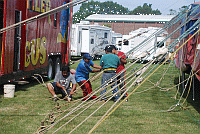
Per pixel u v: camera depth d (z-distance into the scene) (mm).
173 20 8469
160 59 6293
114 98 9195
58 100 8680
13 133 5441
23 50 10422
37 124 6062
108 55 8656
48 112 7109
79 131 5621
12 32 9539
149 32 27531
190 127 6180
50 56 13398
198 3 8984
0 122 6172
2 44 8938
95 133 5535
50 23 13039
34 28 11281
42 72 12344
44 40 12398
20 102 8242
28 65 10852
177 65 12445
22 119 6449
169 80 14133
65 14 15133
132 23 77062
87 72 8953
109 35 32219
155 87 11875
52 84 8805
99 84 12430
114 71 8617
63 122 6215
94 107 7750
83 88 8898
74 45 26922
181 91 11023
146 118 6812
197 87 11969
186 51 9547
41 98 8930
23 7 10375
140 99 9203
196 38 7938
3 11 8953
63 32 14914
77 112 7129
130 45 29062
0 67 8984
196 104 8664
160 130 5895
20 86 11273
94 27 28594
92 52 28547
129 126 6109
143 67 6008
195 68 7957
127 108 7793
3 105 7812
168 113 7434
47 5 12602
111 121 6441
